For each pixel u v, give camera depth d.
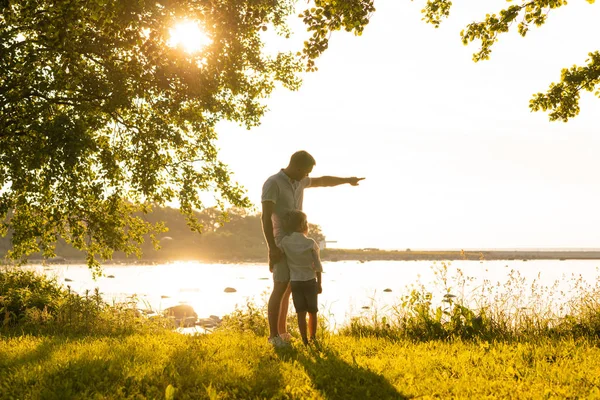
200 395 3.96
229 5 11.64
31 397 3.83
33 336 7.68
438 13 9.55
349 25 6.77
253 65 16.14
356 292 31.91
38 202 14.19
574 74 10.84
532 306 8.37
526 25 9.48
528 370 4.82
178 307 19.77
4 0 10.31
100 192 13.83
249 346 6.07
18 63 11.81
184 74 12.03
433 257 143.12
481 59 9.91
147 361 5.07
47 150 11.43
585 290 8.53
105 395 3.91
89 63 13.40
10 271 12.84
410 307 8.33
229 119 15.80
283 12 15.98
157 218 146.50
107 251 15.61
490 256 141.38
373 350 6.14
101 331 8.69
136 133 13.98
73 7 9.10
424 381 4.42
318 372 4.63
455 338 7.39
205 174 14.84
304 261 5.95
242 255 144.88
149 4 10.53
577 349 5.81
